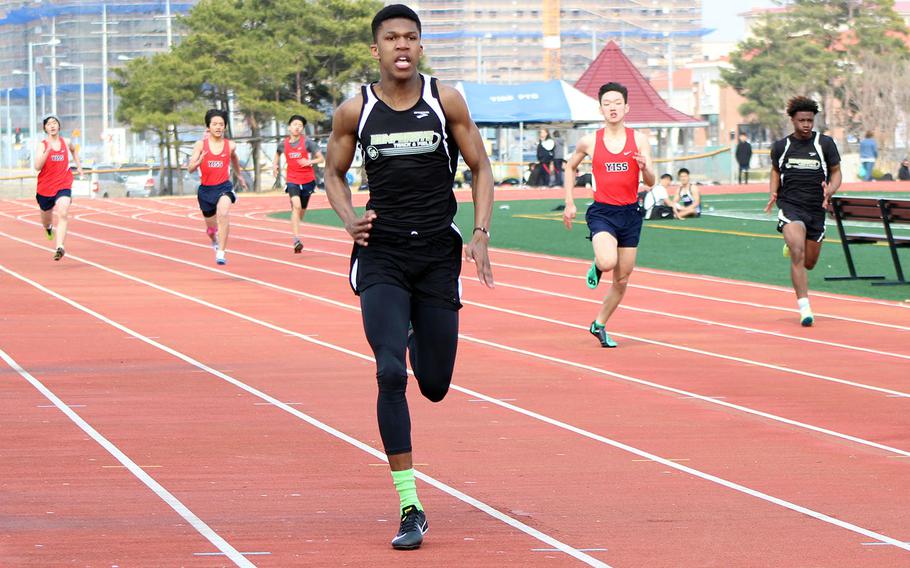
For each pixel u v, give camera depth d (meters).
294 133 18.83
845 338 11.11
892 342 10.88
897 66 73.62
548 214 28.77
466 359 9.87
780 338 11.12
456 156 5.41
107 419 7.41
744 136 45.19
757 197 36.41
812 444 6.94
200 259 18.62
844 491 5.88
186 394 8.24
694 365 9.65
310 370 9.23
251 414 7.60
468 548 4.90
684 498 5.73
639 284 15.42
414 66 5.23
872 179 47.84
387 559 4.74
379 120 5.23
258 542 4.95
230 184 17.45
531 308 13.16
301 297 13.92
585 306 13.34
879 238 15.50
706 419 7.61
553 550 4.88
